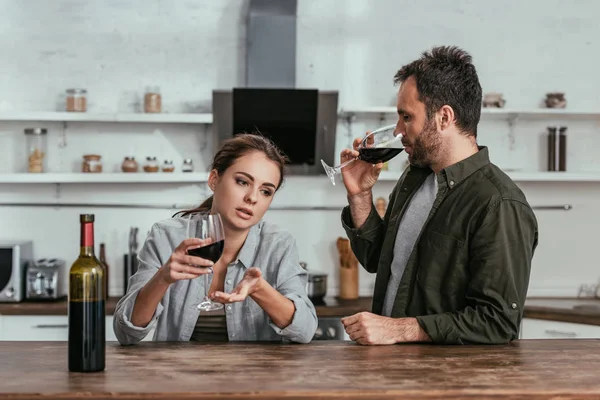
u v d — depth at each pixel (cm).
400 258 239
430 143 227
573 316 398
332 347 202
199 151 467
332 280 471
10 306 413
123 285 453
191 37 465
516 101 477
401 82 232
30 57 459
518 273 212
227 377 165
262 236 225
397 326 208
